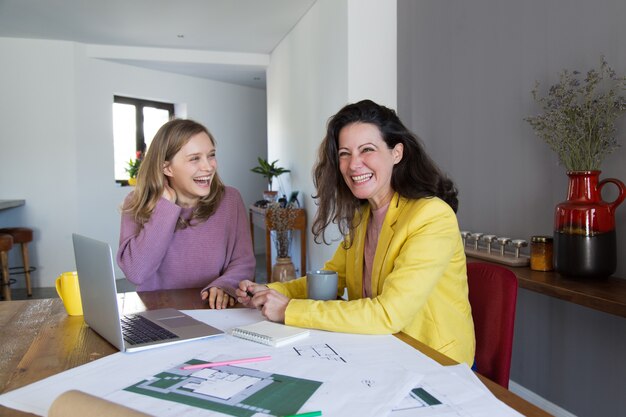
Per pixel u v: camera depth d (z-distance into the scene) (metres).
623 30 1.64
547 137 1.80
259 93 7.07
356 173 1.19
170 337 0.95
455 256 1.16
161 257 1.56
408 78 3.04
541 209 2.00
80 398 0.53
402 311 1.00
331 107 3.50
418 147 1.22
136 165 5.58
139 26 4.56
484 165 2.34
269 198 4.82
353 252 1.35
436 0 2.70
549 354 2.02
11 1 3.92
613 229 1.61
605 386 1.76
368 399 0.68
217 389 0.72
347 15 3.15
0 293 4.33
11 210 4.94
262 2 3.91
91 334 1.03
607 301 1.39
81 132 5.13
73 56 5.02
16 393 0.73
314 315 1.01
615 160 1.69
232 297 1.36
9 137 4.91
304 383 0.73
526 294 2.14
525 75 2.06
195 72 5.96
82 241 1.01
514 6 2.11
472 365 1.14
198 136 1.55
